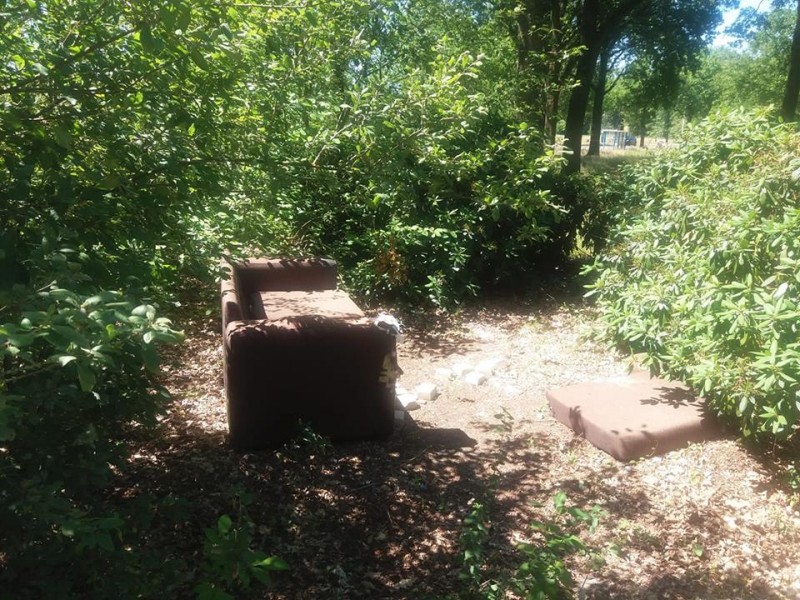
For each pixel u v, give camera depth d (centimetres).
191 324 773
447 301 897
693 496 432
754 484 441
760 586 350
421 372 696
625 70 3359
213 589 249
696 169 605
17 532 221
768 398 425
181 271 610
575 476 465
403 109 479
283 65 445
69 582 226
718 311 456
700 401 529
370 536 396
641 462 475
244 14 382
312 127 497
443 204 899
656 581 353
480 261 945
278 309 587
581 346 748
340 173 516
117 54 340
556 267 1051
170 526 387
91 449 256
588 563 367
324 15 451
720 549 381
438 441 526
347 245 909
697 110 4988
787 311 408
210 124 393
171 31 307
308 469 471
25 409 228
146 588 253
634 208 817
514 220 959
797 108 2416
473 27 1493
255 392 481
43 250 237
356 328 493
